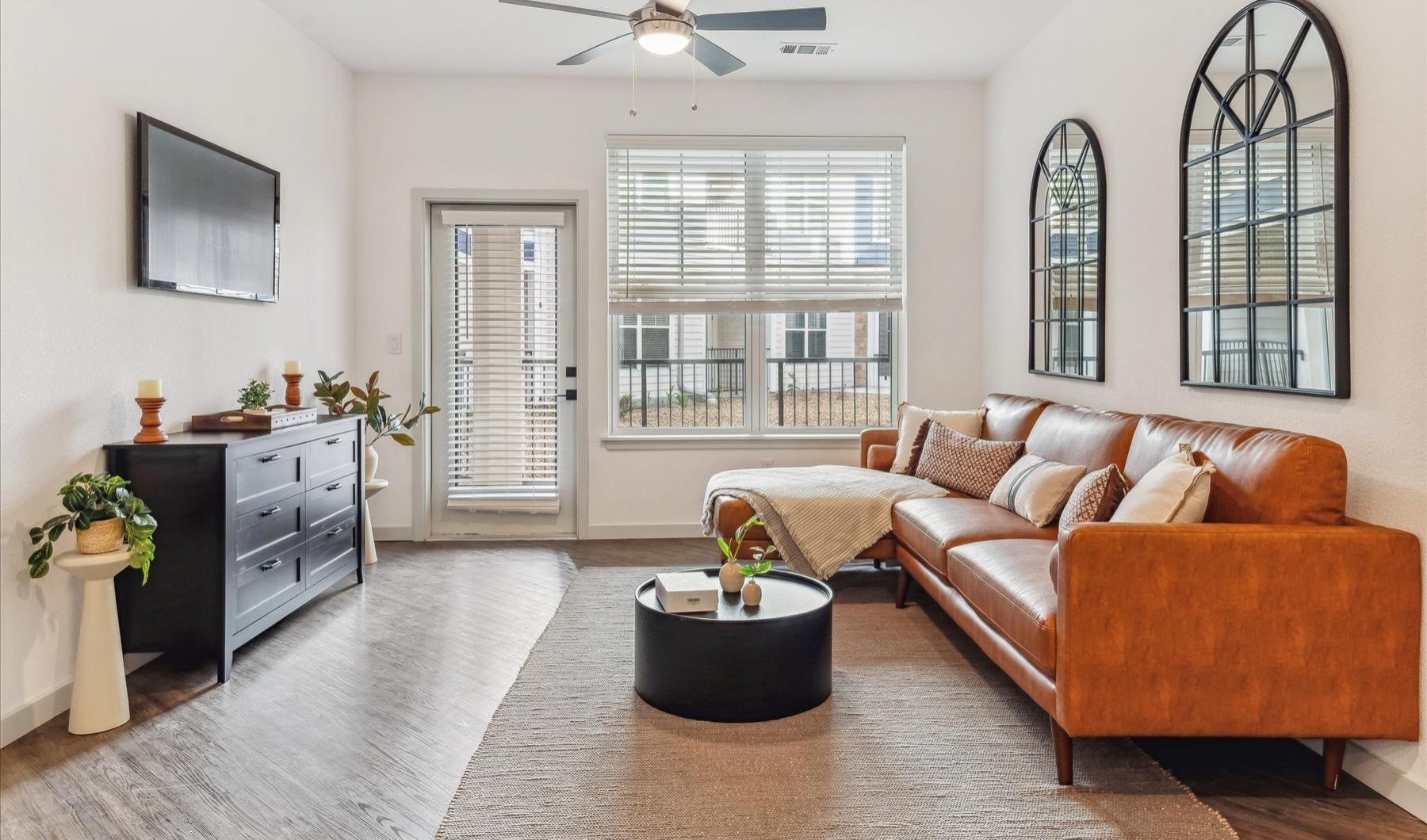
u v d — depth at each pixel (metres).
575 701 2.69
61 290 2.66
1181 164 3.12
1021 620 2.30
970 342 5.32
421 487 5.15
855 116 5.23
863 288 5.32
